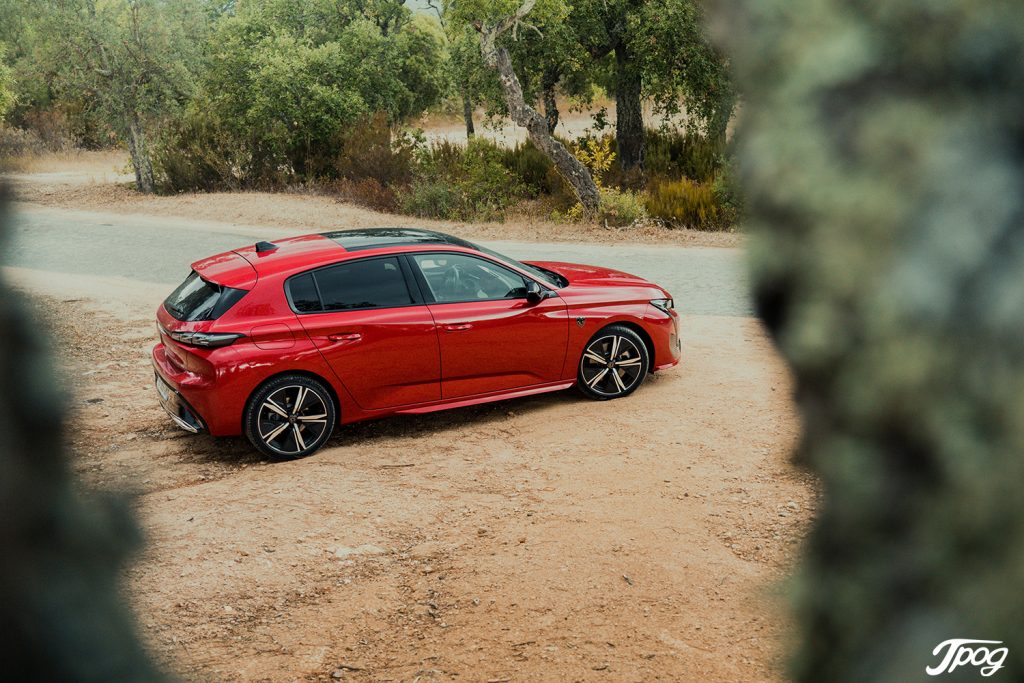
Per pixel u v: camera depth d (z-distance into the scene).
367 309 7.10
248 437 6.83
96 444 7.39
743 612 4.58
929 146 0.86
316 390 6.96
